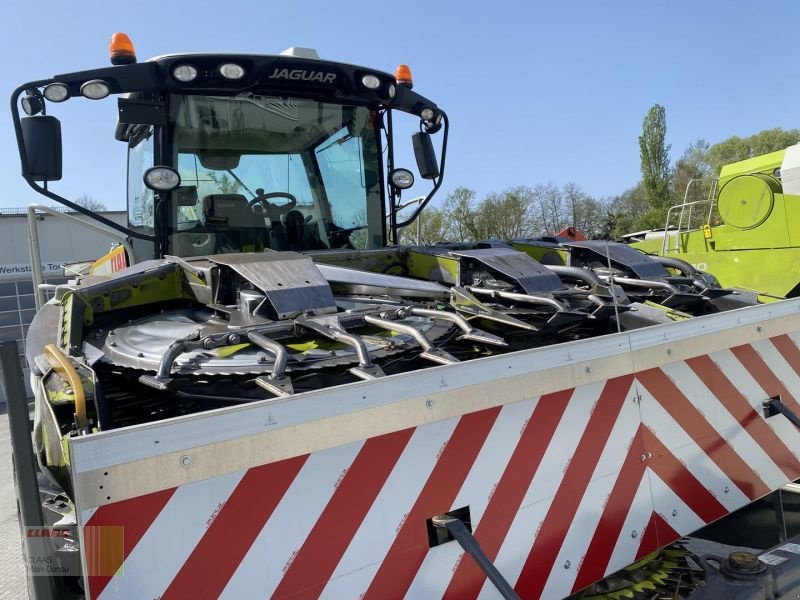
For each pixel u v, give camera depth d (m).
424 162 4.15
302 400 1.62
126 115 3.22
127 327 2.63
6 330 18.42
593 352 2.24
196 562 1.48
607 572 2.25
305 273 2.53
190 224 3.44
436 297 2.88
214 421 1.49
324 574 1.67
